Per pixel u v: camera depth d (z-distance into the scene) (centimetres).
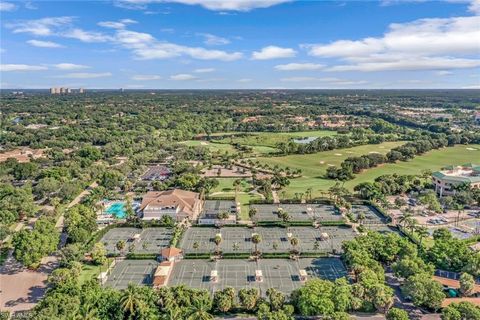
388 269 15988
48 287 14512
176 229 19900
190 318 11394
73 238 17675
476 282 14525
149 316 11781
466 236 19400
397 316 11606
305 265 16438
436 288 12950
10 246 18025
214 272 15388
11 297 13912
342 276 15500
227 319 12625
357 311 12950
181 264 16488
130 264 16488
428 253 16175
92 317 11450
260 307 12294
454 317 11469
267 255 17075
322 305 12175
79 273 14938
